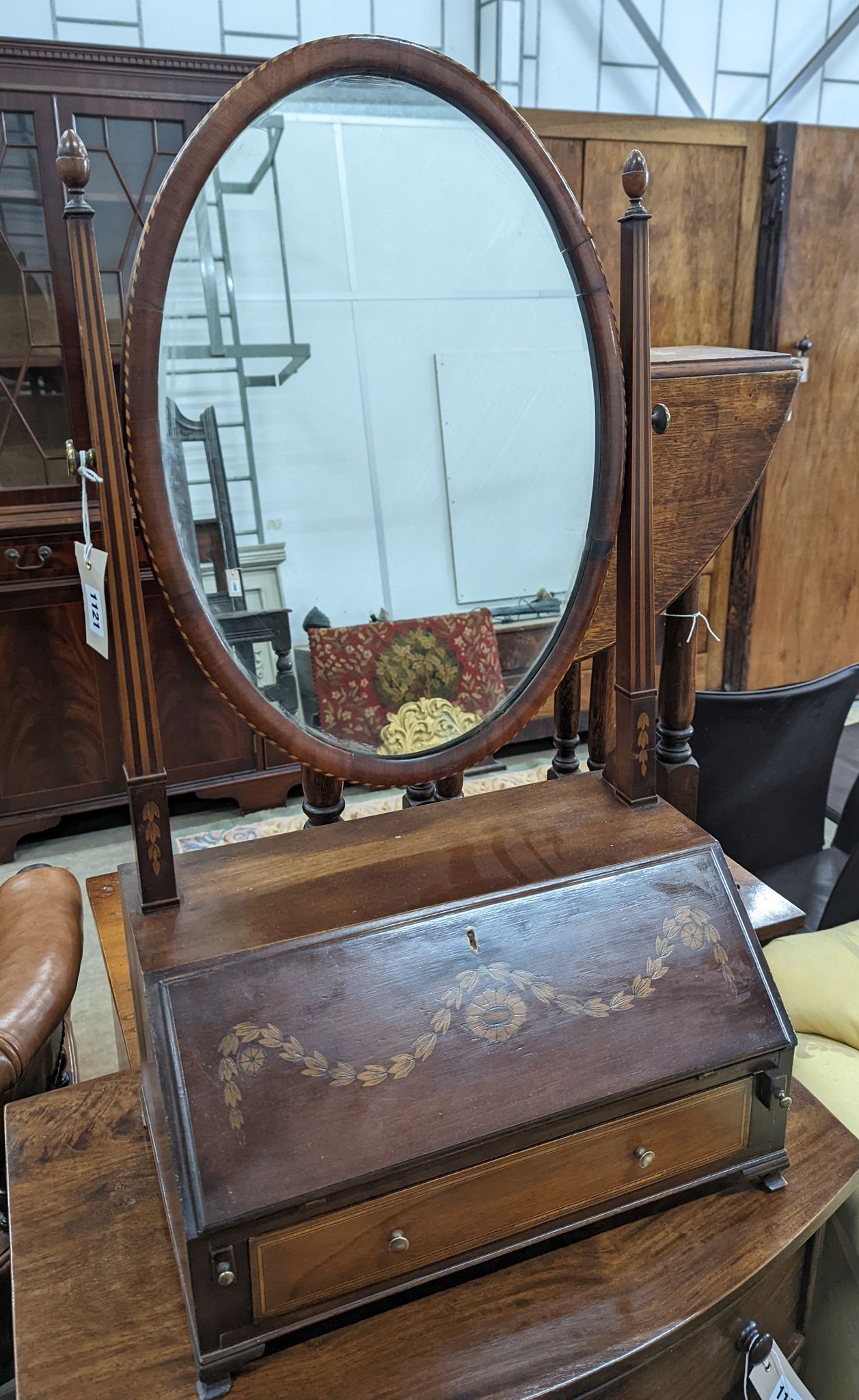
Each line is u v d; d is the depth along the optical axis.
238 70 1.88
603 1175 0.68
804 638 3.07
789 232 2.58
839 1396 0.92
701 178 2.49
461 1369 0.61
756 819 1.41
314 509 0.68
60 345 1.96
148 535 0.62
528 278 0.72
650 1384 0.68
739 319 2.68
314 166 0.63
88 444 2.03
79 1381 0.60
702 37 2.45
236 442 0.65
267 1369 0.61
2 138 1.82
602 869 0.74
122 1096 0.83
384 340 0.68
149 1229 0.70
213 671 0.67
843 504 2.95
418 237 0.67
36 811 2.23
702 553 0.99
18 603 2.08
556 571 0.79
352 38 0.61
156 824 0.68
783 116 2.62
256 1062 0.60
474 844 0.78
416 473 0.72
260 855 0.78
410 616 0.74
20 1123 0.80
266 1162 0.58
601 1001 0.68
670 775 1.06
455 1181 0.62
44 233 1.89
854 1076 0.92
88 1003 1.74
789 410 0.98
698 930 0.73
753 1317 0.75
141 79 1.83
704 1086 0.69
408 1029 0.63
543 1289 0.67
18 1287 0.66
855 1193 0.84
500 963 0.67
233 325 0.63
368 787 0.75
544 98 2.36
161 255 0.59
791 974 1.02
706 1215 0.73
